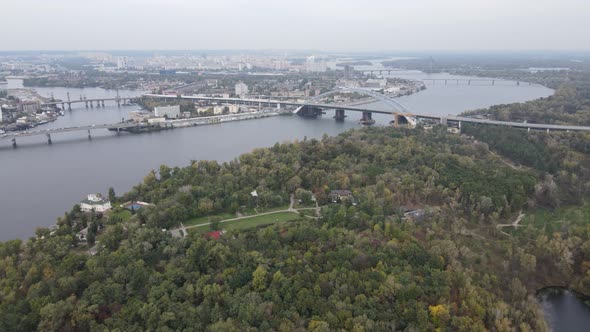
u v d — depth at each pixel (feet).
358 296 542.57
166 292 552.41
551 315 616.39
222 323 495.41
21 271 604.49
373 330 497.87
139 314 514.27
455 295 575.38
